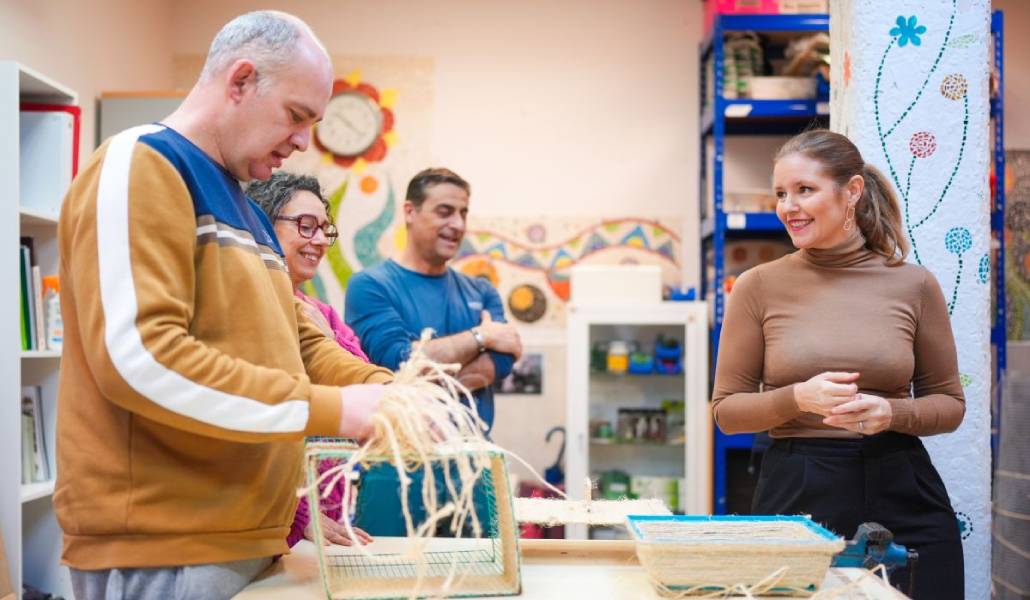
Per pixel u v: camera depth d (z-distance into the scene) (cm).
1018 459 267
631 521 143
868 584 131
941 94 235
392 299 293
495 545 152
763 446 299
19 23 341
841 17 251
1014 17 447
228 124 136
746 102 411
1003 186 398
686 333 414
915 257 236
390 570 141
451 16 465
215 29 467
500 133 463
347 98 462
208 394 117
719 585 124
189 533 127
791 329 195
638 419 427
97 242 119
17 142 277
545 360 459
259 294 135
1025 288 438
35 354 284
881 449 189
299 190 209
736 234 450
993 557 271
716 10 414
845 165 190
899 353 189
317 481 123
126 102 397
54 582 303
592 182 461
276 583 134
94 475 126
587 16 463
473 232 462
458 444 122
